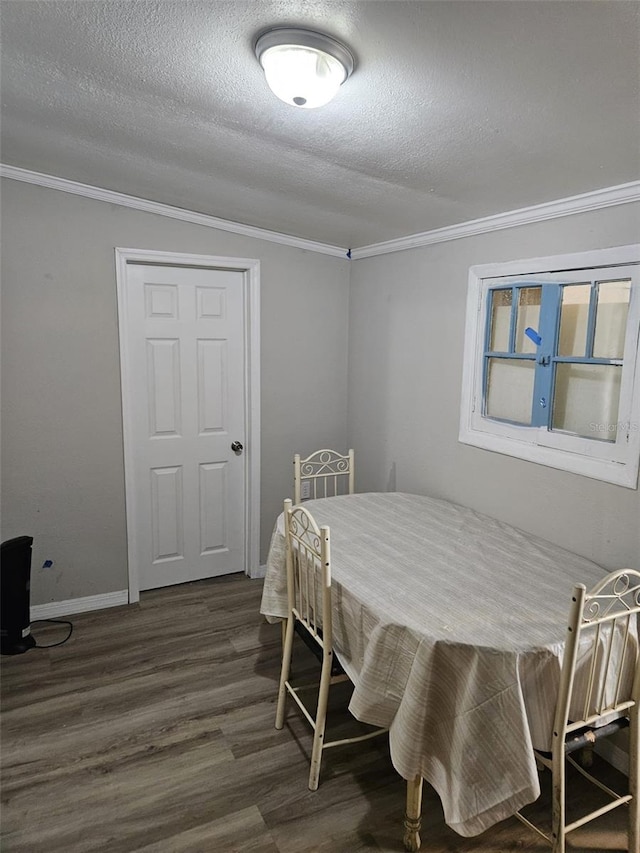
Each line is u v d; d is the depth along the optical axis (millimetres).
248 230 3295
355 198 2562
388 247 3254
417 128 1765
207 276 3309
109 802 1886
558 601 1806
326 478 3682
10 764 2043
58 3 1345
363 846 1735
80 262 2906
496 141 1767
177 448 3381
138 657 2734
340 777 2018
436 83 1476
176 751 2121
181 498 3439
